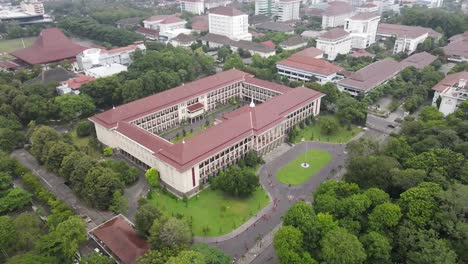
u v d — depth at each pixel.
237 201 130.75
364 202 97.88
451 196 92.00
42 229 116.38
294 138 174.50
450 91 190.00
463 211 89.88
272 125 157.62
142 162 151.38
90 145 167.25
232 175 130.62
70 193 135.75
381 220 93.06
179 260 83.94
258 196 133.38
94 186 123.50
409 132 146.25
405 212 95.62
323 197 105.00
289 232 90.56
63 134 179.50
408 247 88.50
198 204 129.50
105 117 163.00
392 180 108.81
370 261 88.50
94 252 102.00
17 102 189.25
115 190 125.19
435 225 89.69
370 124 187.75
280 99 174.00
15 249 102.44
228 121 149.88
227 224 119.62
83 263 97.06
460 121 141.25
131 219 121.62
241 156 152.75
